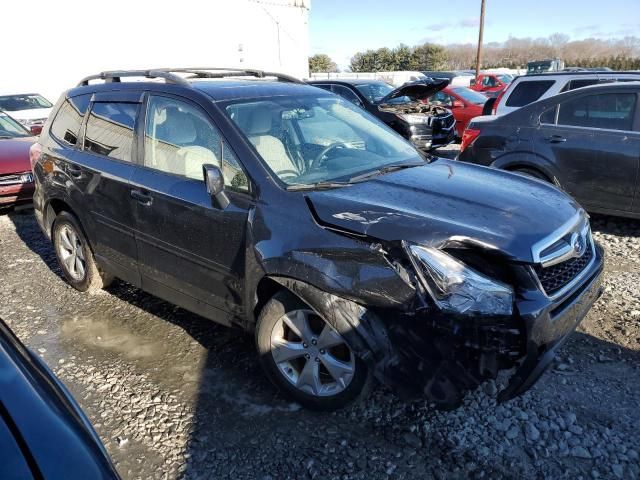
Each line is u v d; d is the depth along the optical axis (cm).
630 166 552
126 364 354
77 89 464
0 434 145
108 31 1920
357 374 276
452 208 277
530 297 246
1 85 1767
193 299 350
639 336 368
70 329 404
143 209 361
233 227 306
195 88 359
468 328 240
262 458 267
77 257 461
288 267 277
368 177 325
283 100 374
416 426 285
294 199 291
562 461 259
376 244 256
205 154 335
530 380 247
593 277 297
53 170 450
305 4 2391
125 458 270
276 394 318
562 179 597
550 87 864
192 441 281
